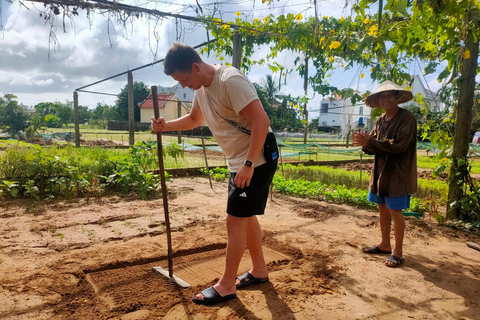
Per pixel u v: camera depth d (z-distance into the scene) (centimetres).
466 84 474
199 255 349
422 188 731
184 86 248
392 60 473
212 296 247
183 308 241
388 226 360
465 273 315
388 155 333
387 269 321
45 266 305
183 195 636
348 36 490
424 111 543
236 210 248
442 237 428
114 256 332
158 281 284
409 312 245
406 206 331
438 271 318
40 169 590
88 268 303
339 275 304
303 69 696
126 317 227
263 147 246
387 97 333
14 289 260
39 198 559
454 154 491
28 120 2495
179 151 925
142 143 807
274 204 596
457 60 439
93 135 2338
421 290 279
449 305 256
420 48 481
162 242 378
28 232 397
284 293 267
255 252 282
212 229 430
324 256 348
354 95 502
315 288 278
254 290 272
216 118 253
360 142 323
